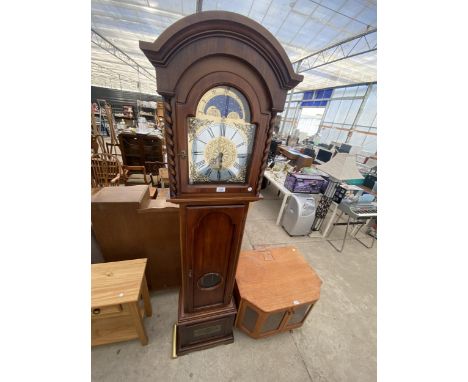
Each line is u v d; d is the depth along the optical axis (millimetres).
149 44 511
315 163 3949
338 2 3027
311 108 9984
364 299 1858
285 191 2602
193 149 713
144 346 1299
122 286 1115
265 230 2771
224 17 530
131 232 1315
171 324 1437
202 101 646
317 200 2764
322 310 1702
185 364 1233
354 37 3650
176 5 3721
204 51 570
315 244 2590
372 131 6645
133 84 15031
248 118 712
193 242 912
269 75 639
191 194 770
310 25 3832
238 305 1293
